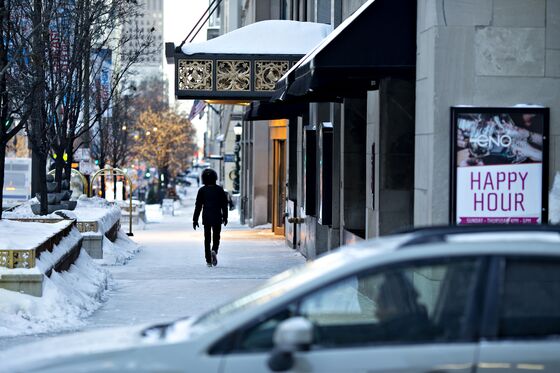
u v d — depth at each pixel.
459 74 26.36
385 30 28.62
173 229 90.56
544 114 25.97
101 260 48.00
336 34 28.78
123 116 126.12
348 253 13.87
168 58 52.88
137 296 35.19
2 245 29.59
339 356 12.32
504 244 12.80
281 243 66.38
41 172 51.94
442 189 26.31
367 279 12.84
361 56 28.58
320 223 44.91
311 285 12.76
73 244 37.03
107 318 29.56
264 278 41.72
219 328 12.63
